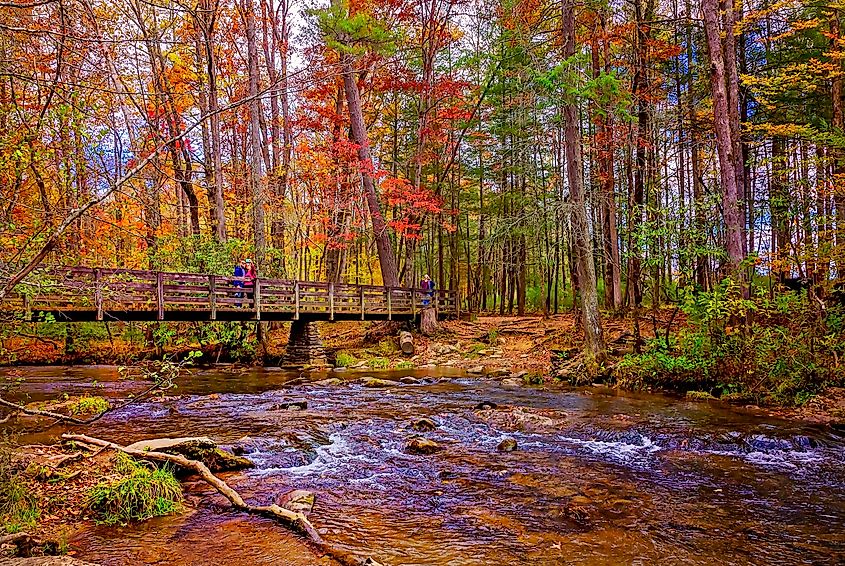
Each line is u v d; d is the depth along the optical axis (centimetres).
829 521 603
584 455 871
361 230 2808
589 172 2323
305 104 2781
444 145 2897
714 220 1477
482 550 523
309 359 2025
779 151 1995
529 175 2481
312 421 1066
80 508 579
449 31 2741
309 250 3500
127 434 930
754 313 1432
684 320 1903
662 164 2272
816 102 2058
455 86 2489
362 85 2450
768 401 1201
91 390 1369
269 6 2748
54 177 494
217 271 2016
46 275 584
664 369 1424
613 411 1168
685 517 613
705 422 1048
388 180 2348
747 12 2111
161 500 603
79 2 600
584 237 1602
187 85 2280
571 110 1543
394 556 507
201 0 1950
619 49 2416
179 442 742
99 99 590
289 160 2728
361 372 1883
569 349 1797
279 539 532
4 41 489
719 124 1371
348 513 615
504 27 2269
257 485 704
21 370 1752
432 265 4056
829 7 1670
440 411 1189
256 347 2142
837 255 1323
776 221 1672
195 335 2144
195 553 498
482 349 2192
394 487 711
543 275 3516
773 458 848
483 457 856
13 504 546
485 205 3578
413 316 2372
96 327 2019
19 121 476
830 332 1236
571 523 595
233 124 2780
